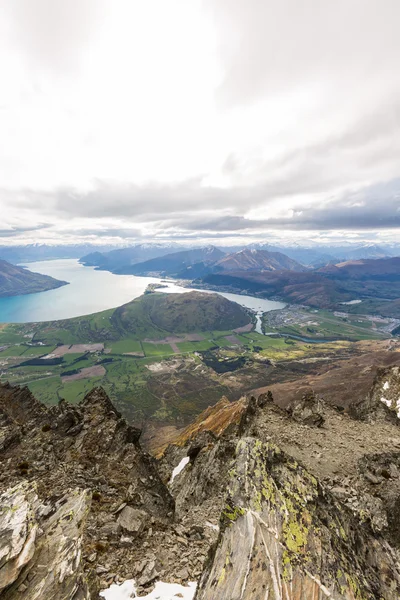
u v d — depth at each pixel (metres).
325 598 9.91
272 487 14.52
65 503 16.06
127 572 15.60
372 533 14.38
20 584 10.90
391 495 26.23
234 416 98.06
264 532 12.30
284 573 10.66
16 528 13.08
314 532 12.59
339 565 11.35
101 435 36.69
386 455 34.84
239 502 13.88
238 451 17.11
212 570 11.75
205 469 39.81
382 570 12.32
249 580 10.55
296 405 62.38
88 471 29.44
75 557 12.48
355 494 27.44
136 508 23.41
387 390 59.03
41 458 31.16
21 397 52.06
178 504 36.03
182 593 13.73
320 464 33.41
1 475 27.67
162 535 19.80
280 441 39.34
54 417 40.97
